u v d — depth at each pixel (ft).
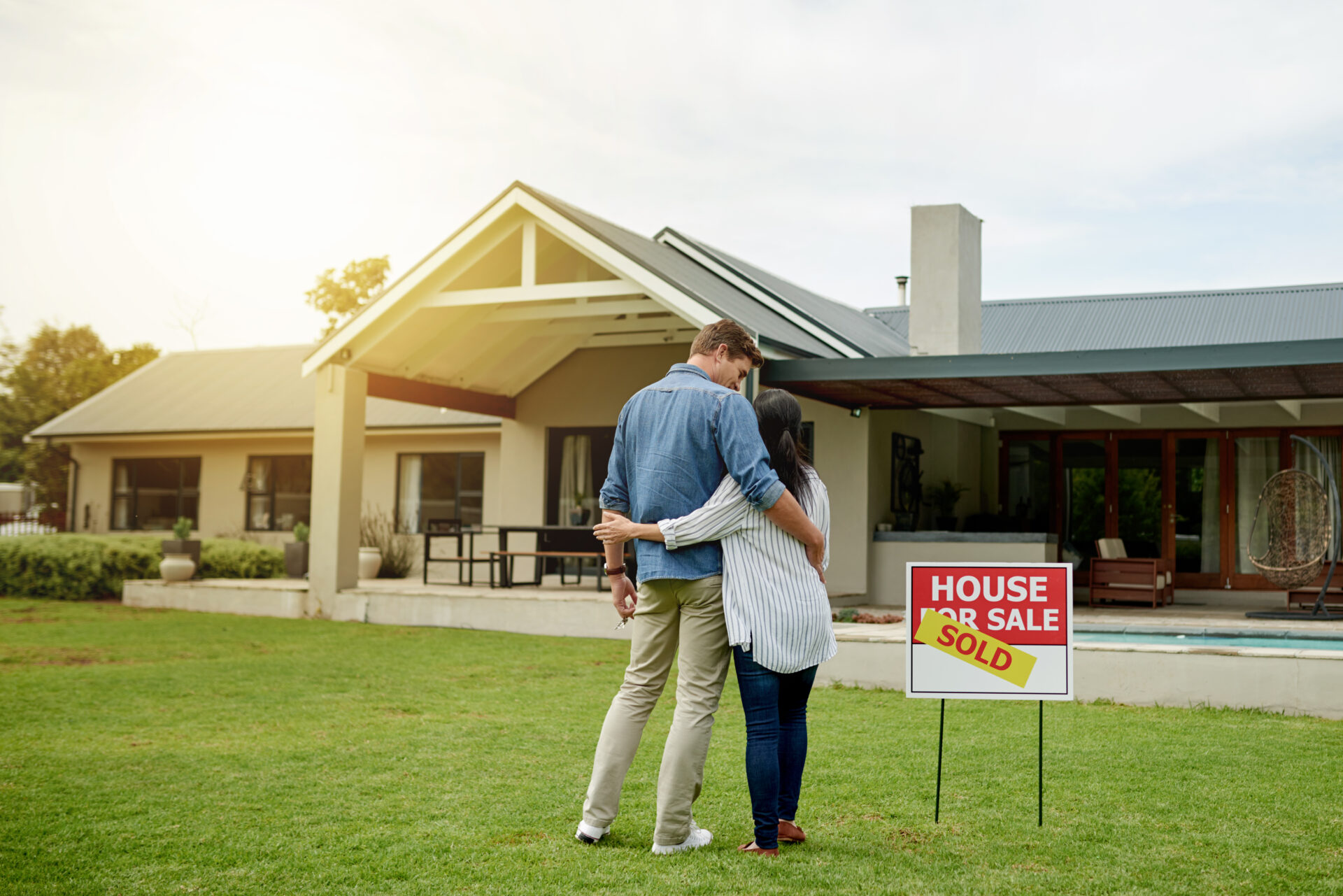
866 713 20.70
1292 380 32.71
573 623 34.63
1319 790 14.10
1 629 34.83
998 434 53.42
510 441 47.55
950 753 16.49
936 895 9.49
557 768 15.46
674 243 43.83
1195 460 50.11
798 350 35.50
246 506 61.77
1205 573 49.62
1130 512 51.06
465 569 53.83
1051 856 10.92
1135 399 38.47
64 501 80.02
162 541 47.62
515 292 34.91
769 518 10.82
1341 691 20.93
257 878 10.19
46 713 20.24
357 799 13.53
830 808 13.08
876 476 40.14
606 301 38.58
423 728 18.75
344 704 21.43
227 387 67.62
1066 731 18.66
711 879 9.91
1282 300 55.16
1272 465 48.57
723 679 11.20
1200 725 19.57
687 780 10.87
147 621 37.50
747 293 42.06
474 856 10.85
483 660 28.37
